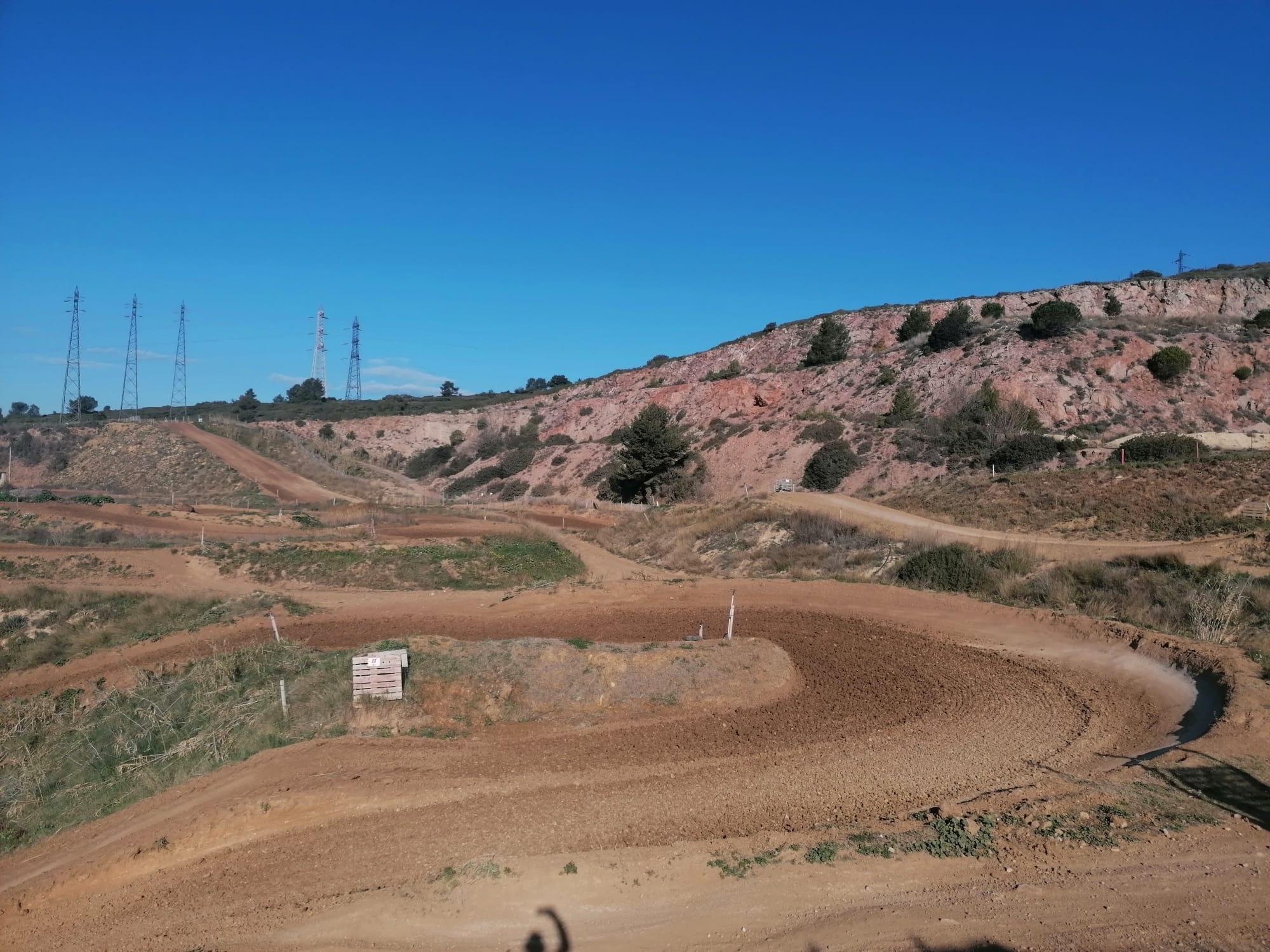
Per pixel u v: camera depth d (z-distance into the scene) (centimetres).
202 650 2225
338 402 13475
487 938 834
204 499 6375
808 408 7131
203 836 1197
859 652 1972
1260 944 730
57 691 2059
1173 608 2003
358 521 4822
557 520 5338
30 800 1504
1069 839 927
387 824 1164
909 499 3925
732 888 876
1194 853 891
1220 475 3169
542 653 1719
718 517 4038
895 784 1179
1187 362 5653
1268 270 8081
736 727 1504
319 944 852
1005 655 1881
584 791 1227
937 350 7012
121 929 984
